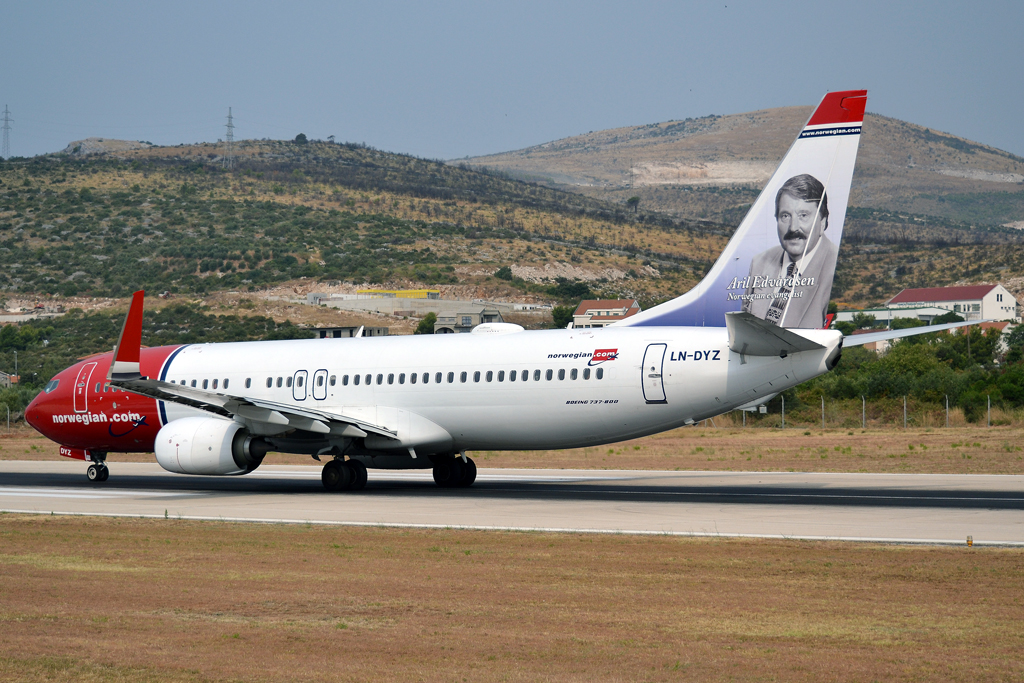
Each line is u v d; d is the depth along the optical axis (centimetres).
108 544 6338
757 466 12688
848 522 6838
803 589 4581
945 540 5944
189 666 3362
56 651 3578
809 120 8706
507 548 5916
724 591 4550
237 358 11288
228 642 3672
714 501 8344
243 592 4638
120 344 9238
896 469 11738
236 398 9338
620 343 9300
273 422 9644
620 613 4103
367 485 11019
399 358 10331
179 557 5756
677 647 3538
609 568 5191
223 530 6938
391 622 3975
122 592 4669
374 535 6569
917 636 3672
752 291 8938
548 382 9481
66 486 11331
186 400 9575
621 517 7300
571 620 3981
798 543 5922
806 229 8706
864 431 18575
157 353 11838
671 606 4231
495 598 4441
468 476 10638
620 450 16262
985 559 5284
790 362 8581
